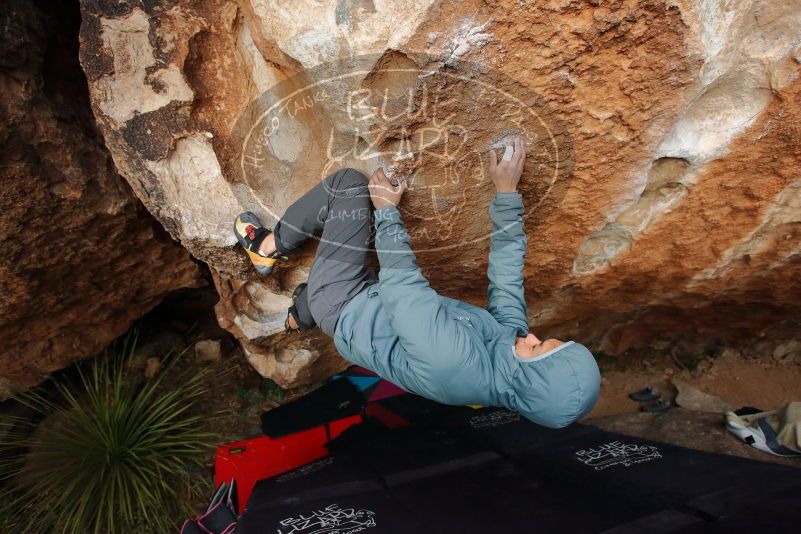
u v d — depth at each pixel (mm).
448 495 1658
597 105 1292
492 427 2426
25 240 1871
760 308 2619
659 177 1610
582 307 2512
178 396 2877
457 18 1099
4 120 1600
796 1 1171
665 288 2277
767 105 1385
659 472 1749
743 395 2984
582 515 1418
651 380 3188
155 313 3219
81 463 2396
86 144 1838
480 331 1436
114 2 1352
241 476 2256
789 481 1484
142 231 2148
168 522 2418
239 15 1378
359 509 1587
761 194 1653
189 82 1415
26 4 1646
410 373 1406
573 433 2260
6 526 2346
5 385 2434
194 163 1524
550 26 1117
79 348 2518
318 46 1181
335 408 2527
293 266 1907
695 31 1162
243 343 2510
